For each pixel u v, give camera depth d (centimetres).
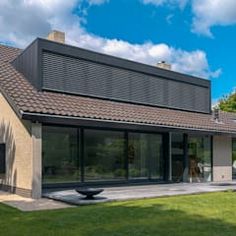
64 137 1923
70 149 1945
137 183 2205
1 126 1914
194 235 977
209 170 2616
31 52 1945
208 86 2862
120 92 2247
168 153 2377
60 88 1975
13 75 1970
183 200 1554
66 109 1786
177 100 2605
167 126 2142
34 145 1650
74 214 1234
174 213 1263
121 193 1716
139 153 2256
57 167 1888
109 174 2100
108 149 2102
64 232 1005
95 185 2023
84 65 2089
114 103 2175
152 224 1096
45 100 1811
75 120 1753
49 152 1862
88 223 1109
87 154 2008
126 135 2189
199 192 1830
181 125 2238
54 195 1619
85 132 2006
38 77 1888
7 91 1759
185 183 2330
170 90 2559
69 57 2030
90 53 2117
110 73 2208
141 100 2361
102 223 1109
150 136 2322
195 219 1174
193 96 2734
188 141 2473
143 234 984
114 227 1059
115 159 2133
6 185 1866
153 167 2330
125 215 1220
